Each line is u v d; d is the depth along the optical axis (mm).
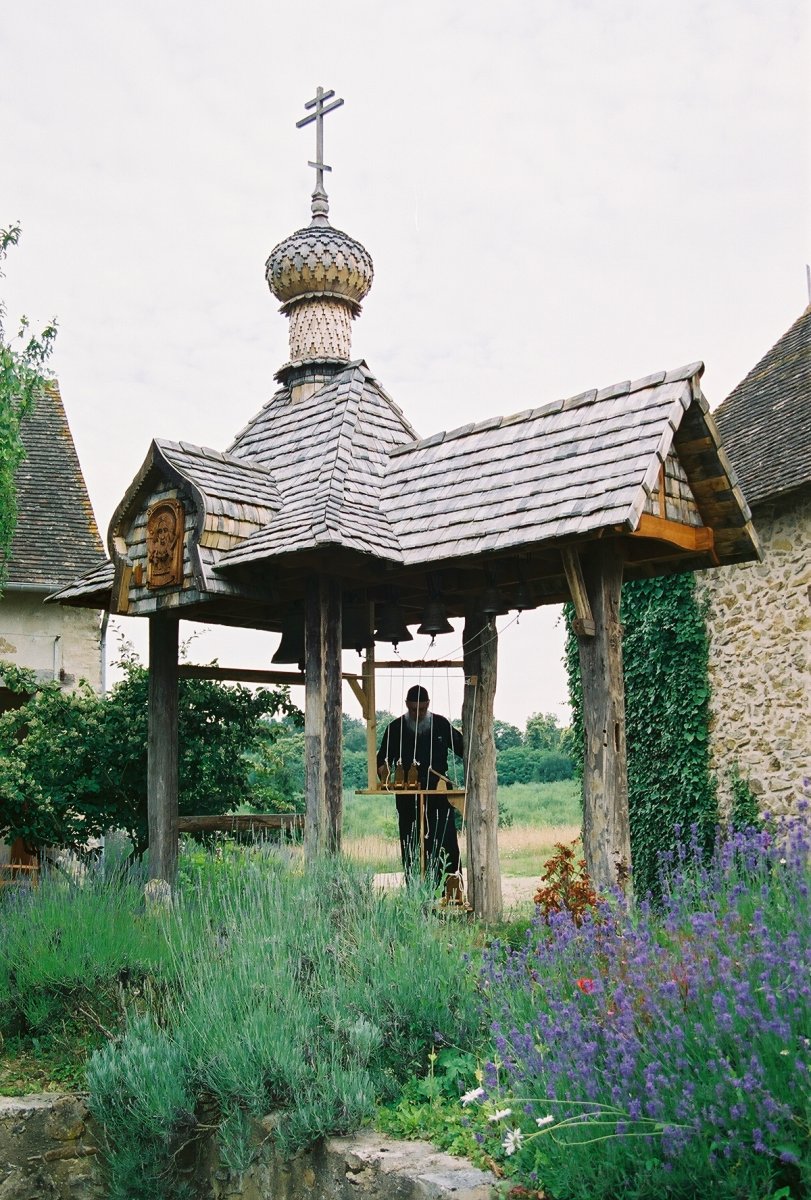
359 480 8359
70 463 16141
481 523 7277
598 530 6430
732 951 4441
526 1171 4297
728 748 12523
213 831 10070
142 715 10258
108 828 10258
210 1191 5633
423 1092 5246
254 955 6125
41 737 10023
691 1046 4016
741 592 12398
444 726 9469
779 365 13812
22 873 9469
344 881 6871
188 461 8250
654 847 13273
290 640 9328
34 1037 6715
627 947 4941
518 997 5074
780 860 5152
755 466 12062
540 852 18641
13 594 14227
